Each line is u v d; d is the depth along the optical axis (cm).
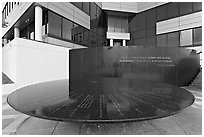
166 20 1650
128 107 245
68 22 1296
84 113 215
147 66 870
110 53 898
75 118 196
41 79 947
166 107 246
